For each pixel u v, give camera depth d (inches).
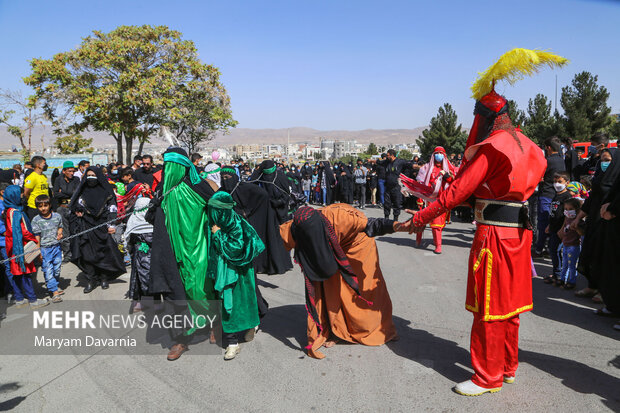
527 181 127.7
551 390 134.3
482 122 135.8
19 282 233.0
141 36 1321.4
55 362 164.2
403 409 126.5
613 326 183.8
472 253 135.1
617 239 183.6
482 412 123.6
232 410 128.8
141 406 132.3
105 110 1248.8
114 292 261.6
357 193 730.2
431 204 139.7
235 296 164.2
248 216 260.8
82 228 254.7
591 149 349.7
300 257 161.0
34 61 1282.0
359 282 168.7
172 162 165.2
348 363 156.1
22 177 524.7
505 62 125.3
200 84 1363.2
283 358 161.9
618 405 125.3
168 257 165.6
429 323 191.9
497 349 132.0
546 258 307.9
